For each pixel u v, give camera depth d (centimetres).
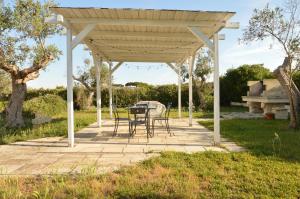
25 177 468
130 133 857
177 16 699
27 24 1021
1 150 677
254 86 1667
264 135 854
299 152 624
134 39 973
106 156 613
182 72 2130
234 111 1808
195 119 1345
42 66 1075
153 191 407
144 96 2155
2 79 1642
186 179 457
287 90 1005
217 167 520
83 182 440
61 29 1082
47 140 805
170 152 624
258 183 442
